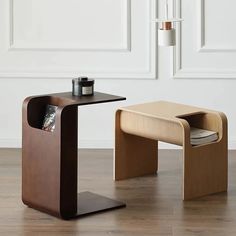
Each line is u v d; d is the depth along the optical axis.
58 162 4.29
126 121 5.12
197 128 5.04
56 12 5.98
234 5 5.91
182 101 6.01
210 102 6.00
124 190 4.96
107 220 4.37
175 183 5.12
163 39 4.52
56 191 4.34
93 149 6.08
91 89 4.52
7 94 6.09
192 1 5.91
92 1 5.95
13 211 4.51
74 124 4.30
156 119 4.92
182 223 4.32
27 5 5.98
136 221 4.36
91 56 6.00
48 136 4.34
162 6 5.95
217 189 4.90
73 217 4.38
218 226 4.27
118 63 6.00
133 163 5.26
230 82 5.96
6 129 6.13
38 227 4.25
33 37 6.02
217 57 5.95
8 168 5.50
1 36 6.02
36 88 6.07
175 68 5.97
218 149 4.87
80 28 5.98
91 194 4.79
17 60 6.04
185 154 4.70
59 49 5.99
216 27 5.93
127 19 5.94
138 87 6.02
